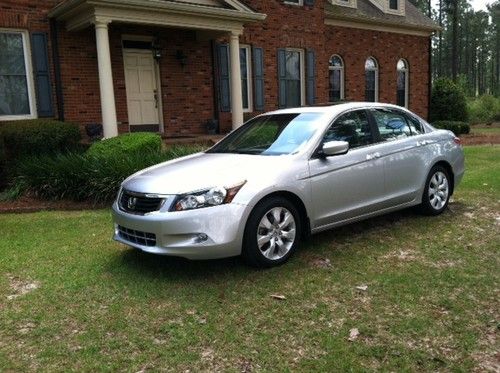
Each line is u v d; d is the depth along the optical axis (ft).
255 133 18.58
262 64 49.14
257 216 14.85
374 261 15.97
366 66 64.39
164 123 43.91
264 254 15.21
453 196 25.26
